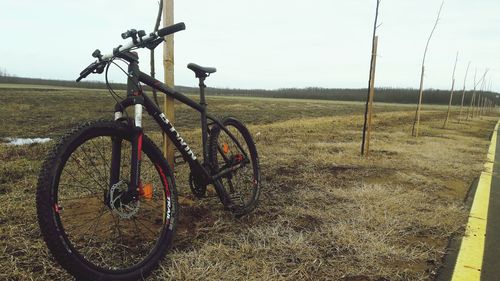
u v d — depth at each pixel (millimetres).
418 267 2621
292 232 3062
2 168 4637
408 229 3295
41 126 11625
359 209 3713
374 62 6629
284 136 9234
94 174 4129
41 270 2266
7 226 2826
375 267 2553
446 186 4941
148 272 2256
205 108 3271
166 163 2584
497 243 3123
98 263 2334
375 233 3125
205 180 3098
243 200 3695
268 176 4855
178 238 2842
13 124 11867
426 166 6047
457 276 2525
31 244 2555
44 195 1831
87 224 2857
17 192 3674
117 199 2172
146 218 3084
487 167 6500
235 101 40812
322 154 6570
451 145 9156
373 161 6219
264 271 2404
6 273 2197
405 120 19828
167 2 2818
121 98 2420
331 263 2572
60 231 1867
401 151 7531
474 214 3826
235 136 3645
